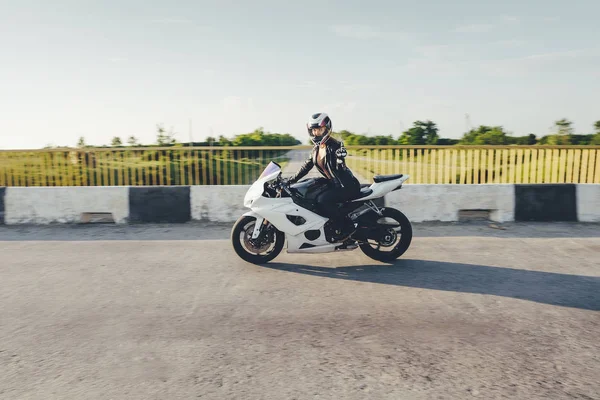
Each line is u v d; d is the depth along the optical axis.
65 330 3.67
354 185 5.34
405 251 5.90
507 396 2.69
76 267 5.43
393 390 2.75
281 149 8.76
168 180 9.02
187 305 4.18
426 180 8.65
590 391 2.75
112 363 3.12
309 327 3.68
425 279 4.89
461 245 6.36
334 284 4.75
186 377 2.93
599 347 3.32
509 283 4.75
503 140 13.14
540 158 8.65
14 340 3.49
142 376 2.95
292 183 5.55
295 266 5.42
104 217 8.72
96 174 9.12
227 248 6.31
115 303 4.25
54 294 4.50
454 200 7.90
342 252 6.06
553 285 4.68
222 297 4.39
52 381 2.90
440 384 2.82
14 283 4.85
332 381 2.86
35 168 9.12
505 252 5.98
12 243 6.70
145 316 3.94
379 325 3.71
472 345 3.35
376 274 5.08
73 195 8.10
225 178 8.91
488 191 7.89
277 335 3.53
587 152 8.56
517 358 3.16
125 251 6.18
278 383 2.84
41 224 8.09
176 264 5.53
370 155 8.57
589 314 3.93
